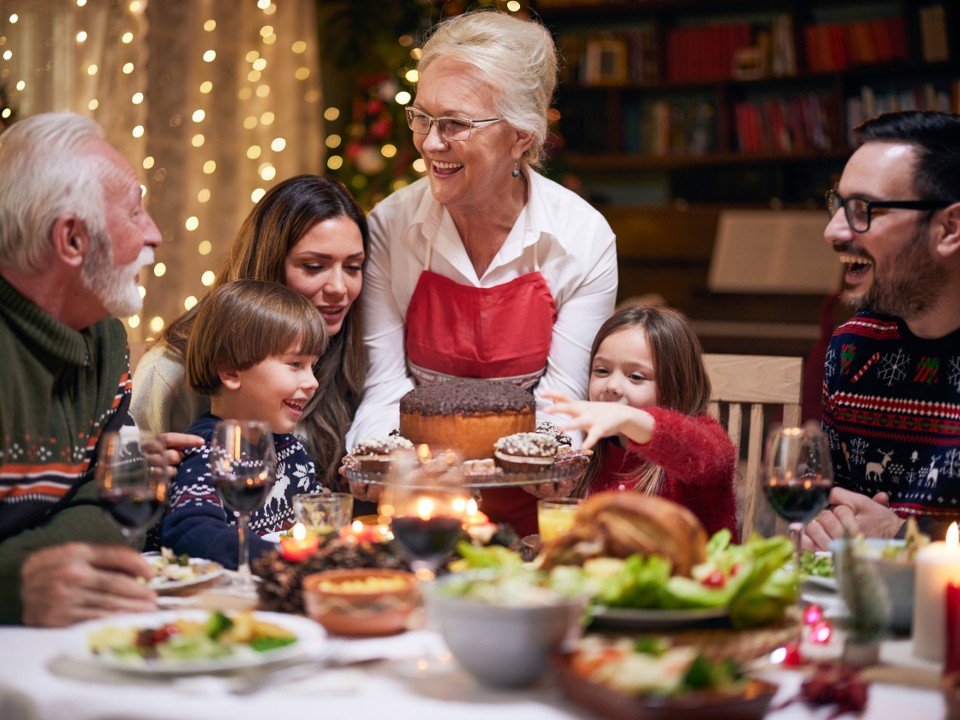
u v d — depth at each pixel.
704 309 5.86
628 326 2.35
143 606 1.39
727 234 5.92
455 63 2.29
